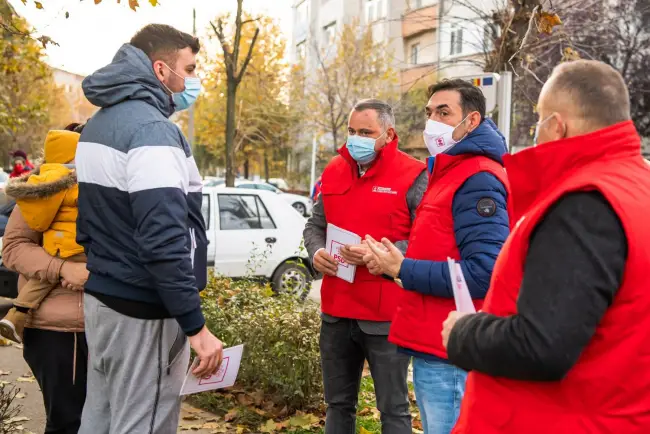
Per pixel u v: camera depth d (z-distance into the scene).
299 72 30.09
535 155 1.77
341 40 27.06
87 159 2.62
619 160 1.70
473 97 2.93
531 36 7.25
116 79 2.61
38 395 5.04
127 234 2.57
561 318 1.55
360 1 33.56
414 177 3.32
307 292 6.15
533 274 1.62
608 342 1.62
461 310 2.03
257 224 9.11
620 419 1.64
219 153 37.06
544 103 1.84
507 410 1.76
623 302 1.60
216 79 16.77
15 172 13.78
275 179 39.88
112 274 2.57
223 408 4.76
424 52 23.34
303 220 9.52
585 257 1.56
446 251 2.74
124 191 2.55
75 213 3.27
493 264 2.57
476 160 2.73
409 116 23.33
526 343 1.60
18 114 14.53
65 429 3.40
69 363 3.34
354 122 3.32
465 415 1.90
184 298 2.46
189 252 2.52
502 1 7.49
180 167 2.54
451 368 2.76
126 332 2.59
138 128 2.52
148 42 2.76
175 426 2.72
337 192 3.44
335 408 3.49
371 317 3.27
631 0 15.52
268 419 4.59
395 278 2.80
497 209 2.63
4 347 6.40
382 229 3.32
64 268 3.22
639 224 1.59
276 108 30.62
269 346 4.77
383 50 26.55
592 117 1.74
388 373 3.29
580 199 1.61
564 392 1.67
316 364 4.65
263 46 26.88
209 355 2.53
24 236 3.35
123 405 2.63
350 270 3.29
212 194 9.04
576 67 1.79
